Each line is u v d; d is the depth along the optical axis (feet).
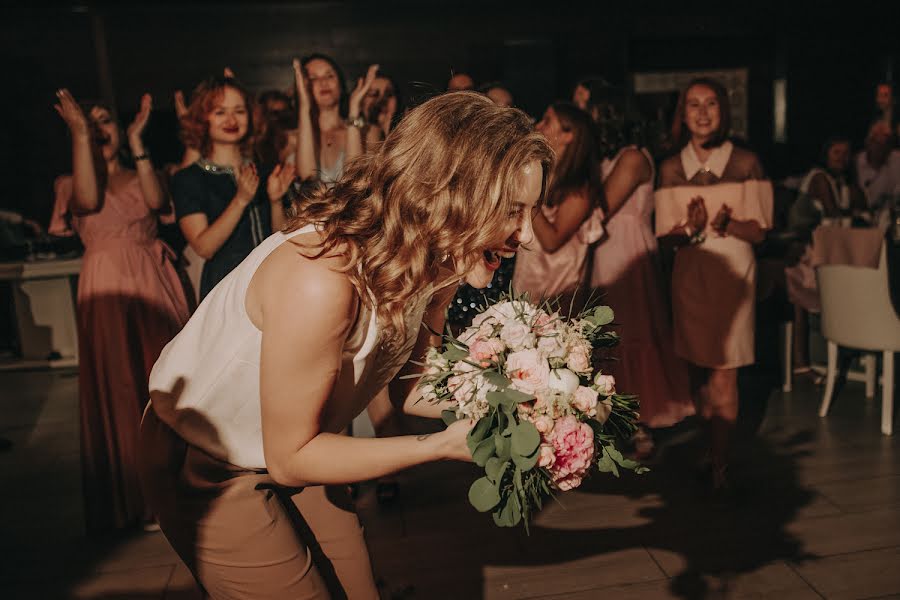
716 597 7.40
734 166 9.31
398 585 7.77
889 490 9.45
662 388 10.50
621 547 8.43
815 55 26.81
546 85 25.63
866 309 11.27
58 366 18.97
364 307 4.07
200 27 24.21
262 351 3.96
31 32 23.50
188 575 8.41
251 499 4.53
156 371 4.66
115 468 9.34
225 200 9.32
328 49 24.88
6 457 12.71
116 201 9.30
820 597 7.30
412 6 24.91
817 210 15.47
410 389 5.42
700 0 26.04
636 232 10.46
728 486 9.55
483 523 9.17
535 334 4.45
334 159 11.53
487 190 3.86
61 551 9.11
